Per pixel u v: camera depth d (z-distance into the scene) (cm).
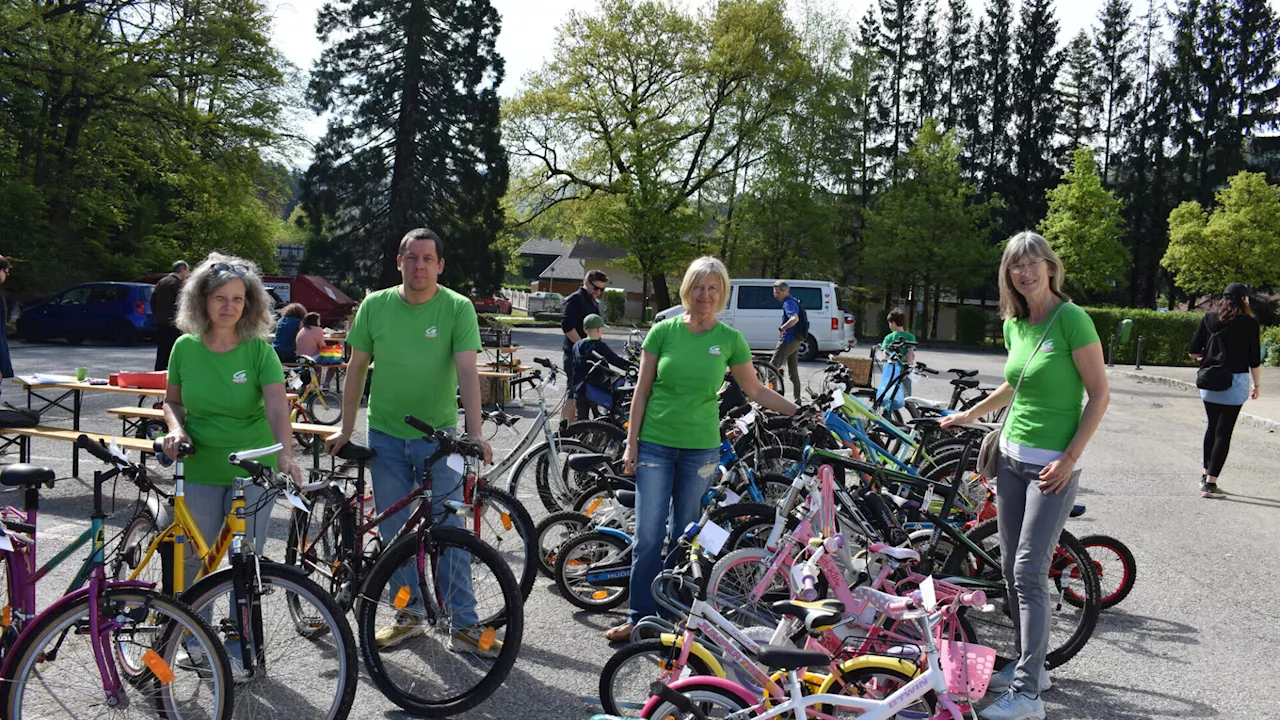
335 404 1247
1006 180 4947
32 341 2288
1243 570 620
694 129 3750
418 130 3594
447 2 3597
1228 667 460
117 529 626
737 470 560
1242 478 941
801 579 356
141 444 668
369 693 409
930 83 5050
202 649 336
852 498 482
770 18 3609
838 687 336
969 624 395
